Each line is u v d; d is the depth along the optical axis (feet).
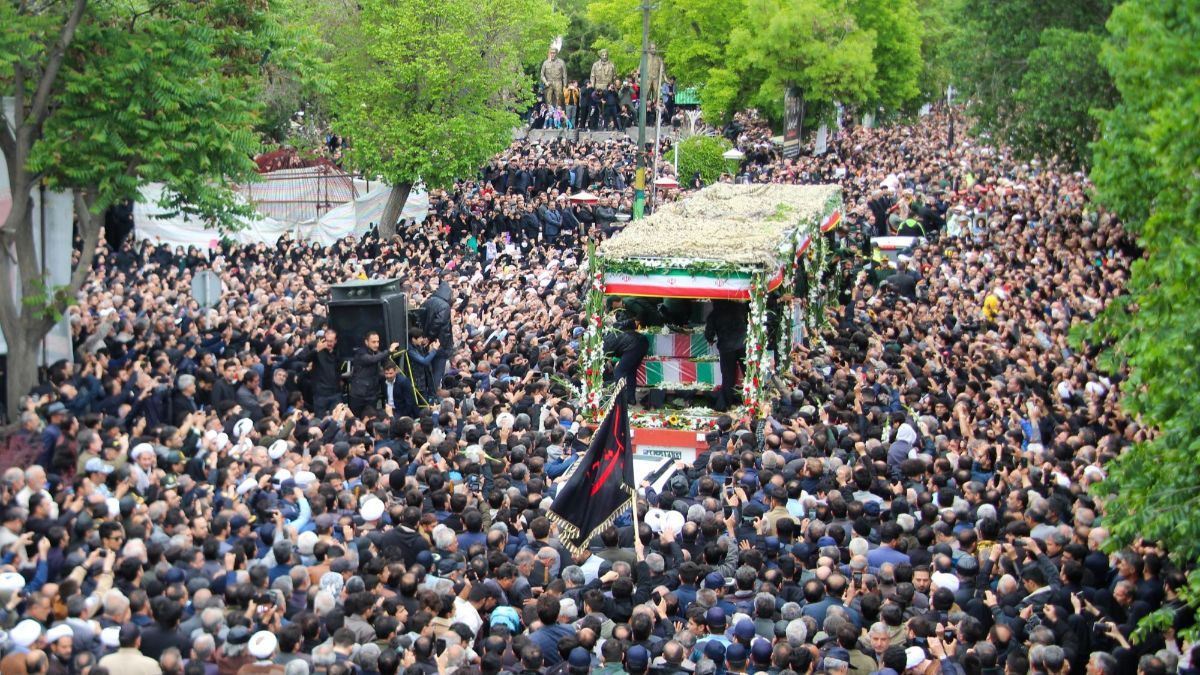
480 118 134.51
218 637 36.68
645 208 146.41
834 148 207.62
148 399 59.88
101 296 75.31
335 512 48.75
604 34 238.07
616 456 48.83
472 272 117.60
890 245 126.52
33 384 64.34
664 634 40.42
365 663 36.01
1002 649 39.52
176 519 45.19
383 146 133.49
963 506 49.65
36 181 63.52
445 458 56.65
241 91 69.15
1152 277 40.29
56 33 62.75
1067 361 73.77
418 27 129.59
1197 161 39.11
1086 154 118.32
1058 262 106.42
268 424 57.98
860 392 68.85
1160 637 41.09
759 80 185.68
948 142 215.10
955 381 71.36
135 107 62.95
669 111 219.00
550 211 140.15
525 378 72.59
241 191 124.98
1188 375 37.24
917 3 239.91
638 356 74.59
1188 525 36.76
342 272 105.40
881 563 45.52
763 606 40.19
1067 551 45.52
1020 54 128.98
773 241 74.90
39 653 33.78
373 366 70.90
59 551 41.63
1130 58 47.29
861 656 38.37
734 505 50.65
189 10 67.00
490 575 43.80
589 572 47.32
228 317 74.49
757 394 70.03
